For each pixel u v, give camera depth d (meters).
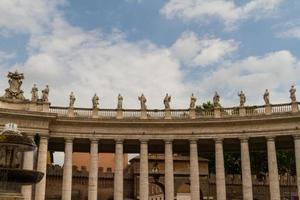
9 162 29.42
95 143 51.44
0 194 28.14
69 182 49.75
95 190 49.91
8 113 48.47
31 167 47.94
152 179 73.50
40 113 49.47
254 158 75.19
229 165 76.38
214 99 53.16
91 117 51.72
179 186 73.25
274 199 47.75
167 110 52.72
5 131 29.62
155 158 73.62
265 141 53.16
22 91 51.84
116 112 53.50
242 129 50.62
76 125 51.69
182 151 59.06
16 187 29.38
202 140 52.19
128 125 51.94
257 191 70.56
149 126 52.03
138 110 53.22
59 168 64.44
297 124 48.53
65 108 52.66
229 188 68.38
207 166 73.19
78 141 53.25
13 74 51.91
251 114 51.06
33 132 49.44
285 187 70.56
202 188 71.56
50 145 57.06
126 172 74.94
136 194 69.81
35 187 48.97
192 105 53.12
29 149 30.27
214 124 51.31
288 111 49.75
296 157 47.94
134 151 58.28
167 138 51.69
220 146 50.78
